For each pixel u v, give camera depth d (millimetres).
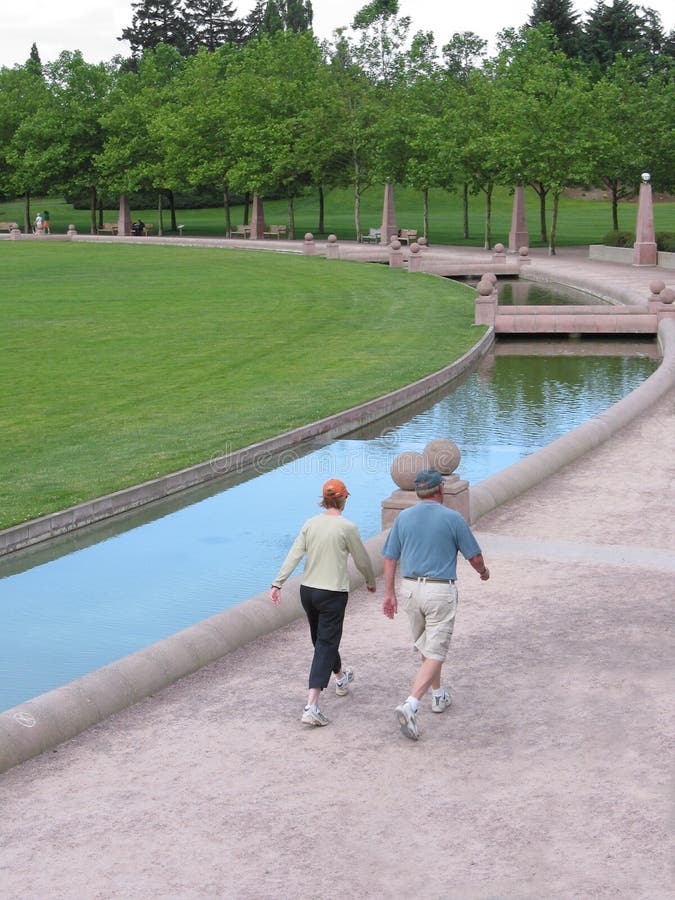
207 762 7746
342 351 30375
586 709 8375
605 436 18828
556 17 117875
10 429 21234
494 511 14492
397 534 8125
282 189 85875
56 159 83125
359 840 6578
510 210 99812
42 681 10500
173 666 9297
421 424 22578
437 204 103375
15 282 50594
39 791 7383
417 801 7043
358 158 70062
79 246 72938
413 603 8031
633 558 12328
